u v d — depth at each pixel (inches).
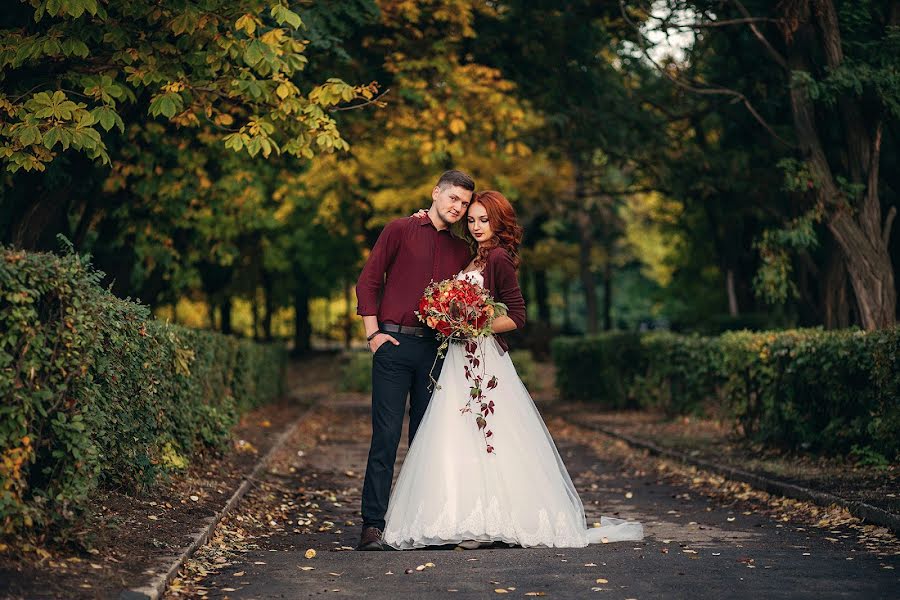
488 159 1071.6
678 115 758.5
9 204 430.0
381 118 674.2
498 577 231.5
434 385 275.1
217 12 366.9
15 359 220.4
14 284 215.6
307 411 934.4
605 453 592.4
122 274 646.5
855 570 238.8
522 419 277.6
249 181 687.1
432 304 268.2
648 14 626.8
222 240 786.2
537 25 695.1
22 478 221.1
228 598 211.6
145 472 311.1
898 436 380.2
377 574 236.2
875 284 544.7
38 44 345.1
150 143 551.8
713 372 649.0
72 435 233.1
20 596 187.8
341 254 1587.1
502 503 270.1
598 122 732.0
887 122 561.9
